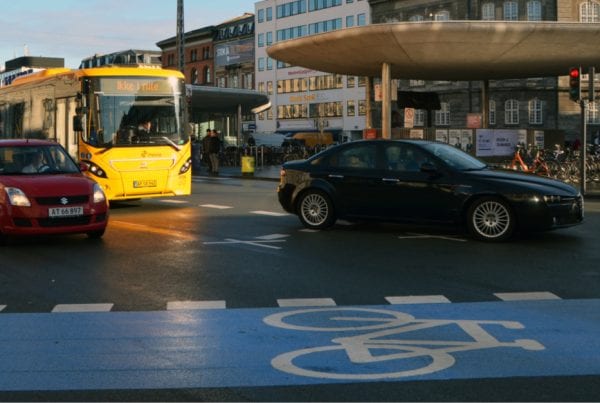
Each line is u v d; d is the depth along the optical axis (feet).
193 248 34.65
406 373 15.61
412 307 22.12
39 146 39.96
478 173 36.35
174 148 53.42
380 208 38.37
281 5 312.71
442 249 33.65
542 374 15.47
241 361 16.62
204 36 352.49
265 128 325.42
